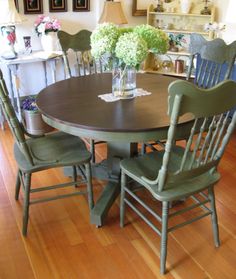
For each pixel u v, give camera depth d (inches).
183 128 62.7
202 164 62.4
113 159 87.2
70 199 88.0
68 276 64.5
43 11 133.3
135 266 66.9
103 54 71.7
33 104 124.6
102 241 73.6
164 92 79.5
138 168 69.0
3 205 85.3
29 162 70.1
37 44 136.3
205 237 75.0
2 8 112.5
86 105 70.4
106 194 82.9
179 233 76.2
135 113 66.1
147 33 72.0
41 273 65.1
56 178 98.0
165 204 61.4
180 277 64.4
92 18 146.4
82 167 85.9
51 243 72.7
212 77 100.7
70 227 77.7
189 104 49.6
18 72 132.6
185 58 152.3
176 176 60.1
